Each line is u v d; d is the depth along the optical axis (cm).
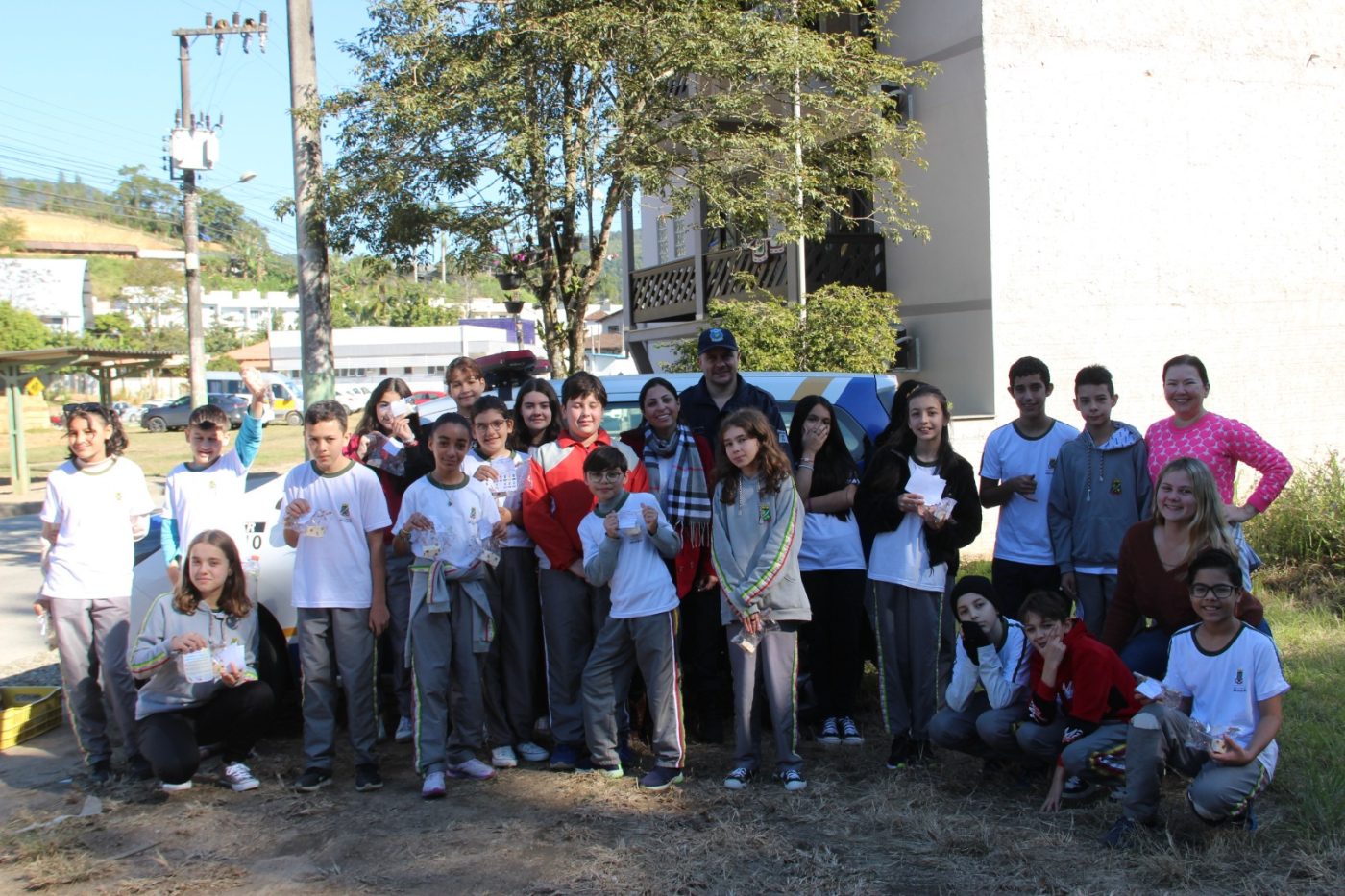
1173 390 534
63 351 2002
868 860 429
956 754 549
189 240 2358
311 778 521
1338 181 1344
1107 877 407
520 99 995
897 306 1302
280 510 621
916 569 525
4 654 865
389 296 7794
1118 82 1238
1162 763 431
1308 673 651
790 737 504
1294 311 1327
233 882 427
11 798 532
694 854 435
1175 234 1270
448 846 453
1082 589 541
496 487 537
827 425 558
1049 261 1222
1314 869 402
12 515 1867
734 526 501
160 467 2444
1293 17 1310
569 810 487
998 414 1208
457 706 531
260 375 575
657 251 2064
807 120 1120
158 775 519
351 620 517
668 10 1027
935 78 1255
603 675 520
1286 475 520
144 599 611
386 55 1040
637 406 645
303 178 1079
